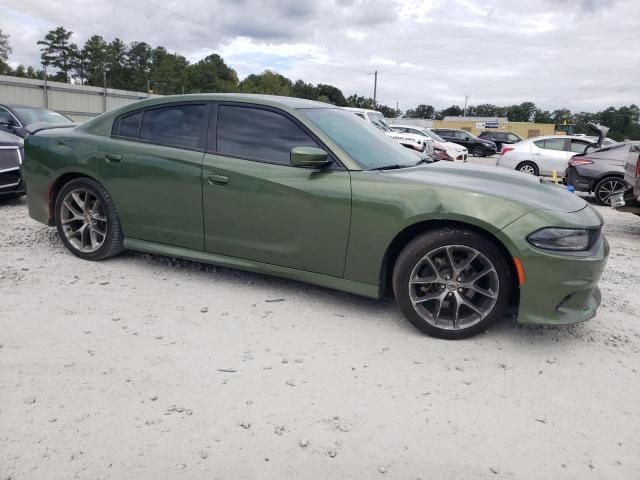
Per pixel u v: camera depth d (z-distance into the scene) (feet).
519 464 7.35
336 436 7.74
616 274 16.90
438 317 11.17
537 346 11.03
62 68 303.68
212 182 12.76
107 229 14.58
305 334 11.06
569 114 404.77
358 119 14.82
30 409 7.95
